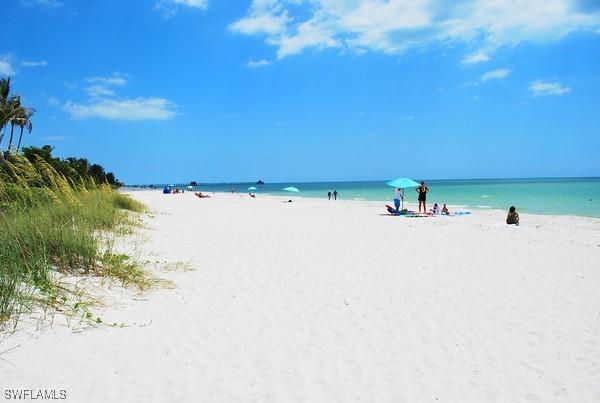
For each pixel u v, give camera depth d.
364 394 4.04
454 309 6.52
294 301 6.73
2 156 7.45
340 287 7.60
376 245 12.10
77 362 4.13
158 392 3.83
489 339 5.41
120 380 3.95
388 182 23.52
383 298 7.00
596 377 4.46
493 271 8.99
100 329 4.94
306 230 15.57
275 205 34.56
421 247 11.81
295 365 4.57
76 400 3.55
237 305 6.41
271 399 3.88
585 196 46.62
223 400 3.80
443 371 4.54
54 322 4.82
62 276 6.29
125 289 6.50
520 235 14.45
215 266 8.87
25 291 5.25
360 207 32.31
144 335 5.00
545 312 6.44
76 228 7.58
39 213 7.21
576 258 10.42
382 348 5.07
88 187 12.52
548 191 61.06
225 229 15.40
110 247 7.73
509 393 4.14
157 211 22.53
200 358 4.58
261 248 11.30
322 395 3.99
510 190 68.25
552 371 4.59
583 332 5.66
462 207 31.86
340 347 5.07
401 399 3.98
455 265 9.52
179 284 7.28
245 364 4.52
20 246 6.10
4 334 4.33
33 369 3.87
